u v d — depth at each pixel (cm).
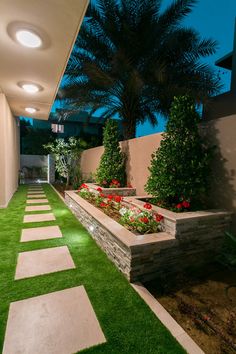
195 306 216
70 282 248
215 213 305
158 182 352
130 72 658
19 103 657
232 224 320
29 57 367
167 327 184
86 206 468
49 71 423
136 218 318
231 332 184
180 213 304
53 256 312
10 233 400
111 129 643
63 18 266
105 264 293
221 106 705
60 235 399
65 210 599
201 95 592
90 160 961
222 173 329
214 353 163
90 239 384
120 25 662
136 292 232
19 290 230
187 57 662
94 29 694
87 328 182
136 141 581
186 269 290
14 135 878
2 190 600
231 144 314
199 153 336
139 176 570
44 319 191
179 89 612
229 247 296
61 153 1099
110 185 605
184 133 337
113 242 295
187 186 328
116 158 632
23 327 181
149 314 199
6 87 517
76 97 781
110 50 709
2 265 282
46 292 229
